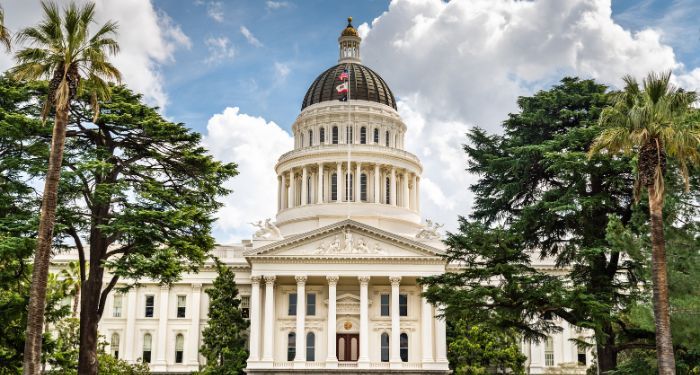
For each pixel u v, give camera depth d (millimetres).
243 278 97188
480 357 78312
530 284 44656
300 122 118375
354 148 109750
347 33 124812
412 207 113750
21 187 42312
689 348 37844
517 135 52375
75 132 45656
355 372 86750
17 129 42188
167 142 47031
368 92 118625
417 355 91062
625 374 41875
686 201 40250
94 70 37000
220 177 48469
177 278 45875
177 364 95125
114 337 96188
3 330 44344
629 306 42250
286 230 108812
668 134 34750
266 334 88250
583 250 43844
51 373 54844
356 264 90250
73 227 44094
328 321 89375
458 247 47000
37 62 35781
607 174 46188
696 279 36250
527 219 47750
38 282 32906
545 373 90062
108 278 96938
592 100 50250
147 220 43406
